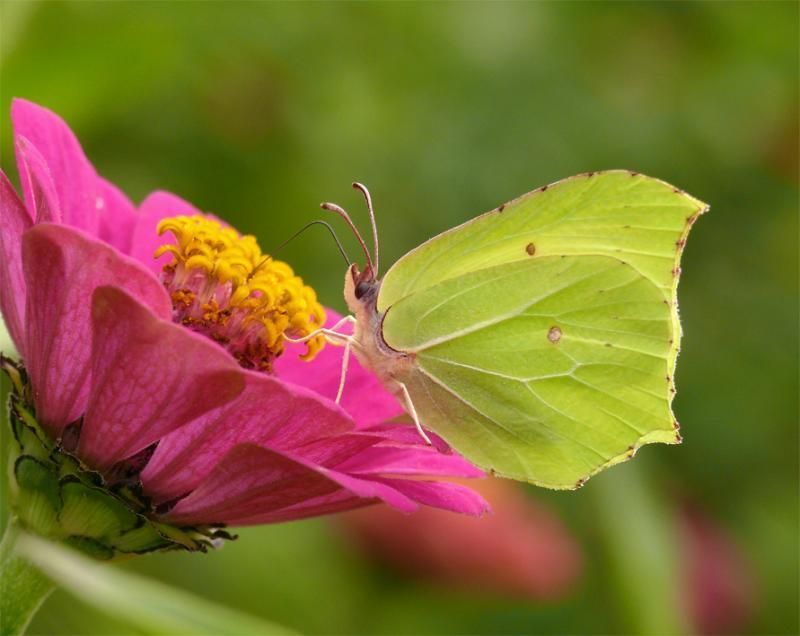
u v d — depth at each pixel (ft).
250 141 1.32
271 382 0.99
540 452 1.10
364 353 1.09
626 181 1.08
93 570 1.02
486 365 1.09
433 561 1.29
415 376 1.09
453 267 1.09
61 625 1.15
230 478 1.01
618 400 1.09
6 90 1.17
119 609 1.04
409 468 1.05
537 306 1.09
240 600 1.28
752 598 1.39
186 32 1.29
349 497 1.03
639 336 1.08
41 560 1.01
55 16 1.17
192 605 1.06
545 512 1.35
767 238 1.48
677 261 1.08
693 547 1.38
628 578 1.21
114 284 0.99
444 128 1.38
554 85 1.40
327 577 1.30
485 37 1.40
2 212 1.01
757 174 1.47
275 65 1.33
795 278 1.48
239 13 1.31
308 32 1.34
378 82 1.38
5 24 1.16
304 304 1.05
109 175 1.29
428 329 1.09
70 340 1.00
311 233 1.34
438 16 1.39
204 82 1.31
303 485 1.01
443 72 1.39
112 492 1.01
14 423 1.01
